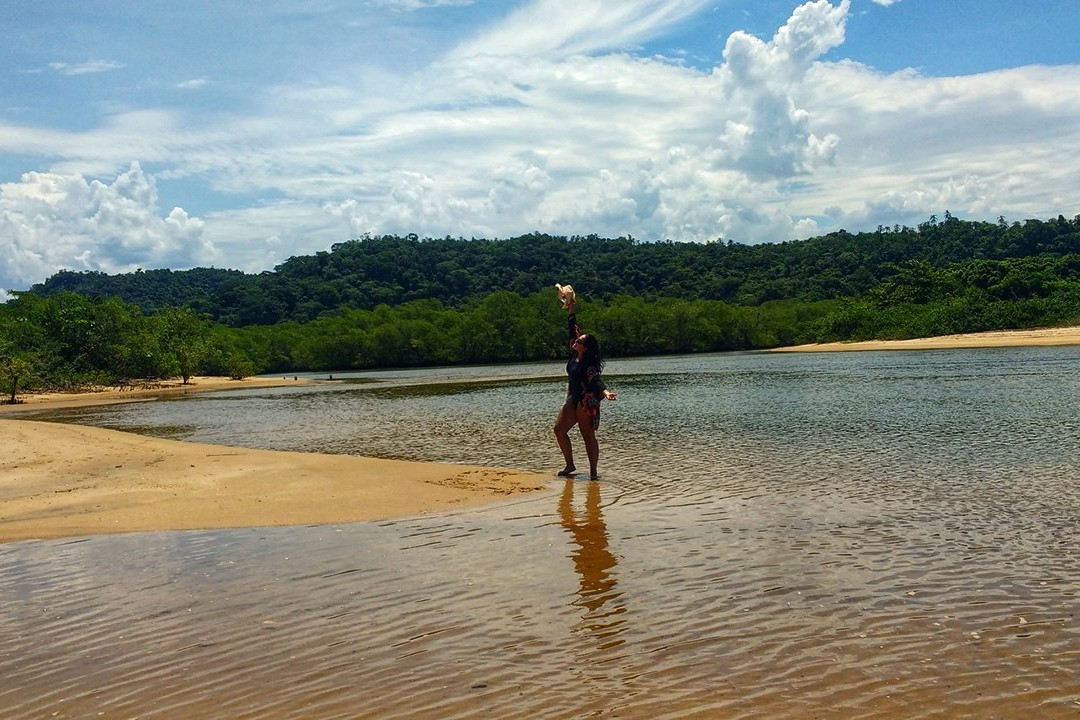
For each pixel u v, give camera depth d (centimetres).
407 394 4906
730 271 19600
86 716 533
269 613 725
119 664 618
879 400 2962
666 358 10819
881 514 1080
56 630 695
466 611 718
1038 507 1100
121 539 1019
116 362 7438
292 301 17625
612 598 745
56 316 7288
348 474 1502
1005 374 4203
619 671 583
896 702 526
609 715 515
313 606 743
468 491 1331
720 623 675
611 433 2205
